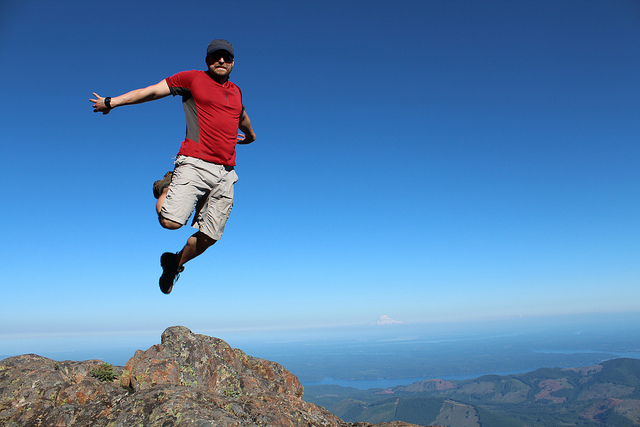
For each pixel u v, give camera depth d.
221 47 3.93
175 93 4.17
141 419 5.98
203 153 4.12
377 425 8.82
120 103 3.81
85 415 6.38
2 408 6.70
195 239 4.43
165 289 4.65
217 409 6.26
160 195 4.26
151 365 7.64
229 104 4.22
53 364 8.29
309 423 8.28
